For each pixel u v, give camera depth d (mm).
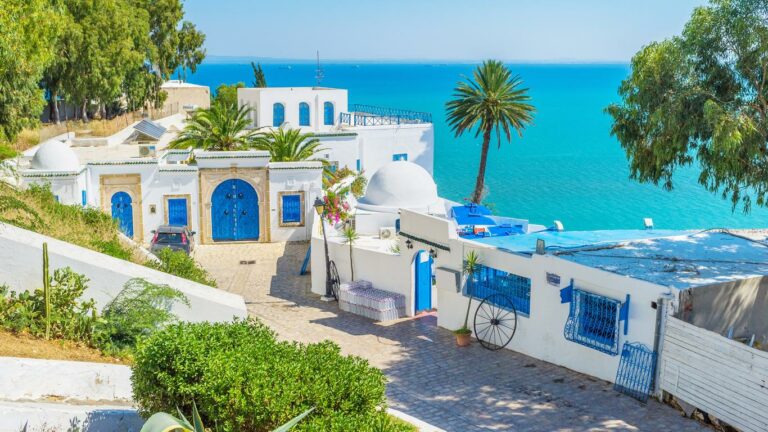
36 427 9117
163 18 64438
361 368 9305
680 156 17781
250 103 46250
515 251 19062
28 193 21609
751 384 13188
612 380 16359
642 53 17547
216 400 8352
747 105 16516
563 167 89688
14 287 12938
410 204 26875
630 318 15852
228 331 9859
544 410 15055
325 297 24516
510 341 19219
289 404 8273
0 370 9930
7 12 23094
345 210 26172
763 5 16344
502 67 47062
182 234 29625
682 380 14672
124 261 14734
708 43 16844
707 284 15312
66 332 12336
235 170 32844
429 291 23078
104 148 38125
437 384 16797
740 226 56938
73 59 43750
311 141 38188
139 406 9406
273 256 31062
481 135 124750
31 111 30625
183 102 71938
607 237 21188
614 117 18422
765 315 16406
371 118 47969
